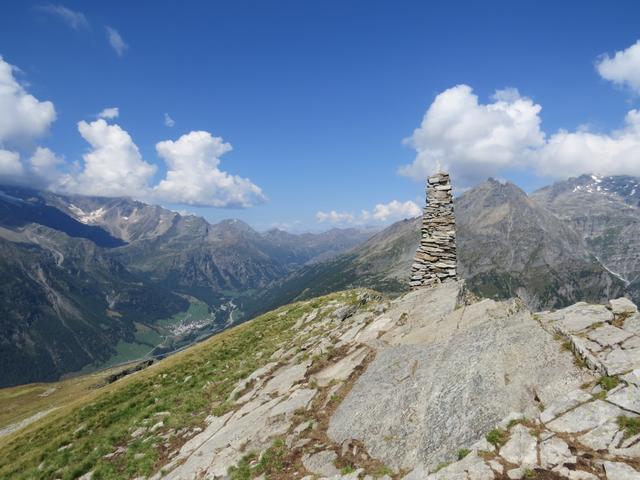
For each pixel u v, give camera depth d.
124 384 54.97
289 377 28.02
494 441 14.97
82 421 41.22
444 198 37.50
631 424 13.88
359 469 16.66
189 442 25.78
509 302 25.73
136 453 27.06
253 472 19.00
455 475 14.02
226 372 37.94
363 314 34.28
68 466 29.11
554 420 15.12
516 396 16.89
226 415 27.31
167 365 56.25
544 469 13.37
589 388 16.06
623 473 12.41
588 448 13.67
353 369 24.77
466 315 25.88
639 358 16.39
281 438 20.73
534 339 20.02
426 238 37.34
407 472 15.62
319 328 41.16
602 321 19.80
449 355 21.25
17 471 32.78
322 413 21.69
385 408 19.38
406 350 24.05
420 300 31.25
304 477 17.41
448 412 17.41
